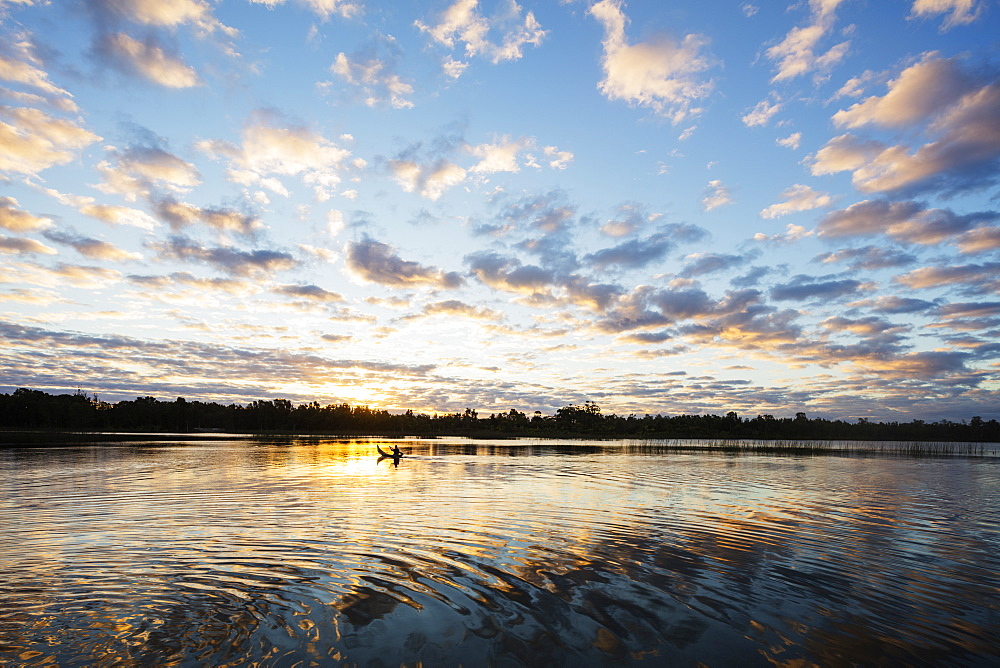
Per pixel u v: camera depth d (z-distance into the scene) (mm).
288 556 16016
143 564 15078
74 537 18391
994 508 26891
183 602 12094
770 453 79438
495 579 14133
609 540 18688
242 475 39625
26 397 187500
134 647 9812
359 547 17188
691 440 139375
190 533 19062
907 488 35125
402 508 24812
